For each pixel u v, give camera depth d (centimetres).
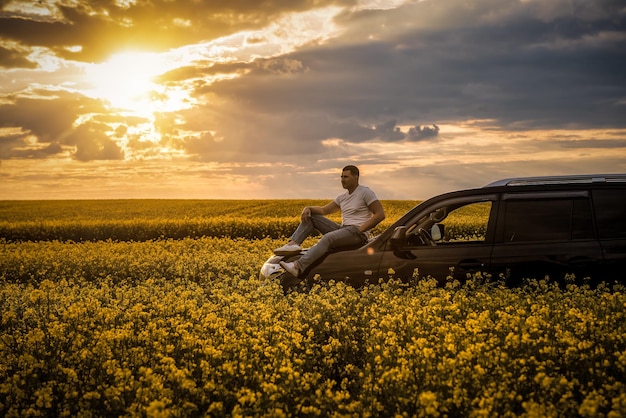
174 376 423
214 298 834
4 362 511
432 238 778
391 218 2958
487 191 754
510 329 521
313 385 447
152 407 355
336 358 537
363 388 422
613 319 537
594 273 696
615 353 449
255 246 1855
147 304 824
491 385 389
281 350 505
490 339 471
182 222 2734
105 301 861
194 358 522
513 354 461
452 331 511
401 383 406
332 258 777
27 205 5894
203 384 459
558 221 721
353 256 769
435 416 346
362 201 855
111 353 509
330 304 651
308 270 782
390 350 489
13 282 1359
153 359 518
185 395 424
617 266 695
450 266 732
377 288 709
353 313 652
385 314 627
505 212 737
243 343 529
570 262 702
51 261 1473
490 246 728
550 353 455
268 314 617
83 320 638
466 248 734
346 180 862
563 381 382
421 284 712
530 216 729
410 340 540
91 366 491
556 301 620
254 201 5675
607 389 387
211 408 379
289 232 2659
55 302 768
